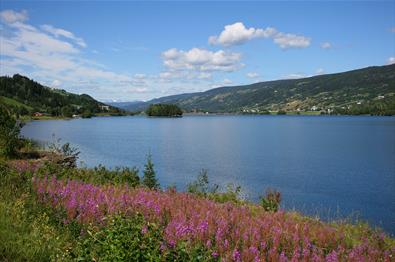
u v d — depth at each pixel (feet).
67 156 89.30
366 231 52.44
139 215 29.25
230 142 294.05
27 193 42.32
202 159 188.65
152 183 69.87
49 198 42.32
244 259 30.78
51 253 26.89
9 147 85.97
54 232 31.81
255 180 133.69
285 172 152.15
